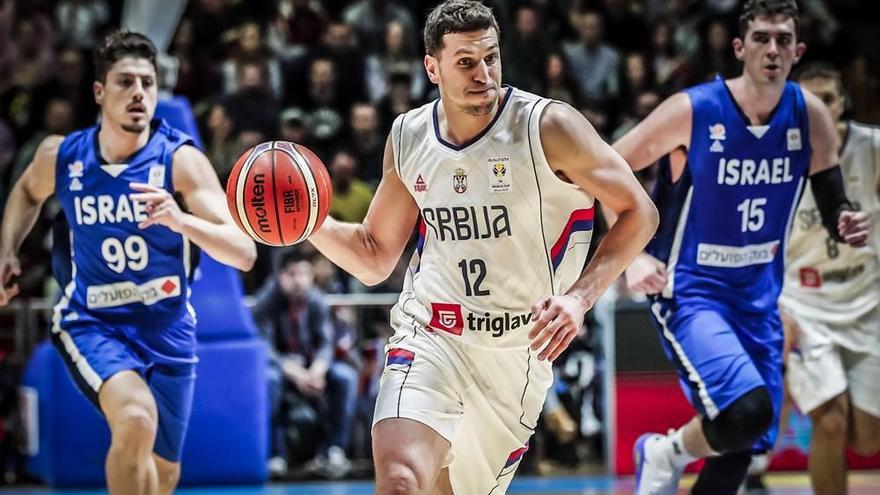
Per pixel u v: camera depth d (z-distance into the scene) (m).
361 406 14.04
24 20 18.38
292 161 6.16
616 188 5.99
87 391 7.70
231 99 16.61
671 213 8.23
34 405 13.46
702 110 8.03
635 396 14.08
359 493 12.77
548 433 14.16
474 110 5.93
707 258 8.15
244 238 7.78
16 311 13.98
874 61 22.45
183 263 8.02
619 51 19.94
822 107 8.26
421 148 6.27
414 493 5.75
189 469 12.99
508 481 6.71
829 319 9.67
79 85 17.14
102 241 7.97
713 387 7.74
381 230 6.62
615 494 12.59
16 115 17.38
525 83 18.09
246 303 13.84
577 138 5.99
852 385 9.63
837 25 20.14
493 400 6.41
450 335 6.31
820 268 9.74
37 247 15.31
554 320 5.62
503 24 18.38
